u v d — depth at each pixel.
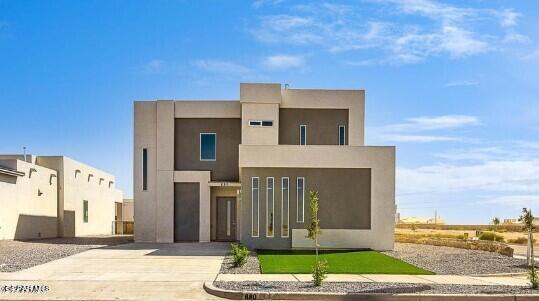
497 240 32.28
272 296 11.36
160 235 26.55
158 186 26.78
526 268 16.69
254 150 22.38
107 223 43.50
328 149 22.58
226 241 26.72
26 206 28.11
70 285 12.77
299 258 18.67
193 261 17.61
